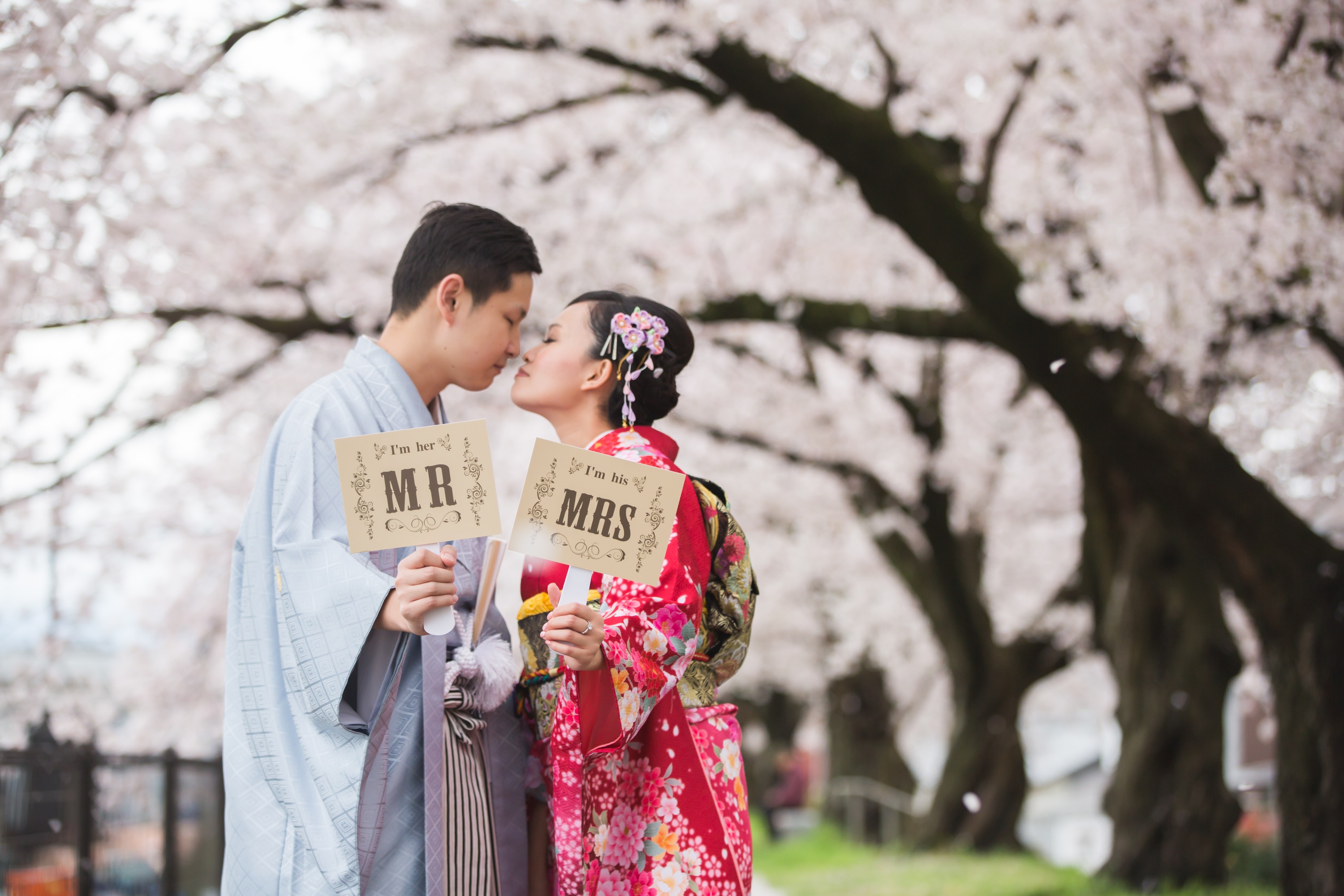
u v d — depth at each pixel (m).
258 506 2.24
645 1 5.63
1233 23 5.54
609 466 2.19
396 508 2.09
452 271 2.34
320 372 7.74
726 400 10.82
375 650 2.19
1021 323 5.84
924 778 28.28
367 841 2.08
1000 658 12.27
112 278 6.17
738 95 5.68
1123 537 8.56
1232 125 5.56
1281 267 5.49
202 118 6.32
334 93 6.98
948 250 5.72
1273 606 5.79
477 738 2.32
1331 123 5.08
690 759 2.30
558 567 2.45
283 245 7.08
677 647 2.23
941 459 11.39
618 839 2.29
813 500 12.88
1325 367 8.38
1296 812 5.70
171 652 8.82
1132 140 7.11
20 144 5.09
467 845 2.20
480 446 2.12
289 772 2.09
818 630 16.97
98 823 4.88
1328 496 9.58
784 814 18.73
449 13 6.04
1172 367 6.50
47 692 7.18
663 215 8.43
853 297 9.23
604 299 2.59
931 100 7.36
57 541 7.02
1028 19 6.35
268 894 2.06
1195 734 8.30
